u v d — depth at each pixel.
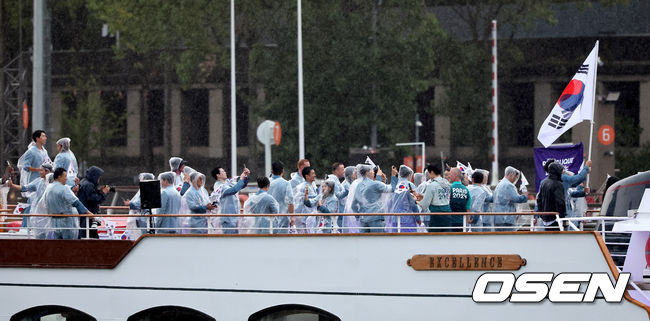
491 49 143.00
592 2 147.75
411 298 37.06
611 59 140.62
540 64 143.75
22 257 40.59
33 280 40.28
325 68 131.25
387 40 131.12
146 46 145.25
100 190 44.53
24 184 49.22
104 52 163.50
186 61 142.38
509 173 43.69
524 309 36.31
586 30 147.38
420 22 133.75
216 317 38.69
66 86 163.75
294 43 133.00
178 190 46.78
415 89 133.00
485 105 141.12
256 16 139.50
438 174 41.00
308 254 38.03
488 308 36.50
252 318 38.44
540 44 143.88
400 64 132.12
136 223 42.84
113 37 164.38
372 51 130.75
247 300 38.47
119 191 59.81
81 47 163.88
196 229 41.88
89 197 43.75
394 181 44.72
